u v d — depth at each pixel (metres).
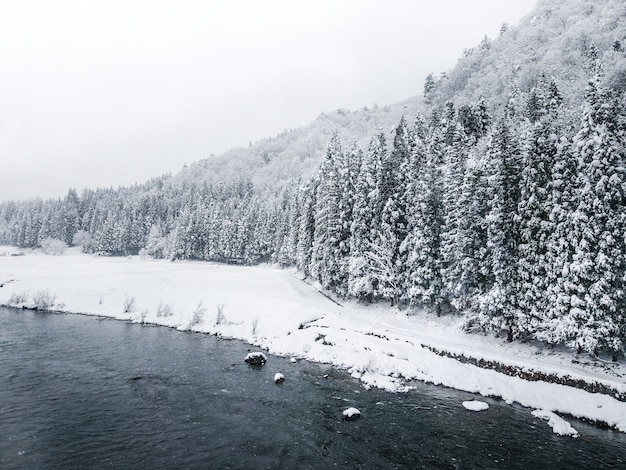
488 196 33.22
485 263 31.92
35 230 154.12
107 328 36.22
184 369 25.11
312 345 31.72
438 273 38.00
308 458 14.77
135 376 23.08
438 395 23.19
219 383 22.88
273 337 34.78
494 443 17.00
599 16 98.94
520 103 68.75
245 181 185.38
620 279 25.00
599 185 25.33
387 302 44.75
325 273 49.75
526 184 29.52
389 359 28.38
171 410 18.47
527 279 29.19
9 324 35.34
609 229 25.31
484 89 101.25
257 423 17.69
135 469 13.23
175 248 116.44
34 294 47.31
